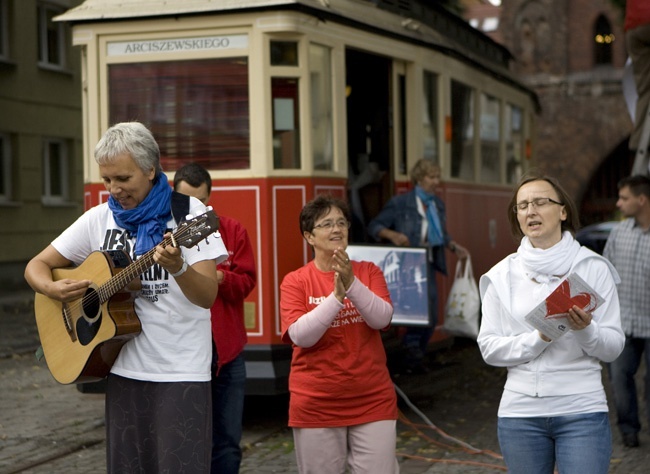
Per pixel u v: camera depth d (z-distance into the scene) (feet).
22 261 69.10
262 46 25.90
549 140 132.26
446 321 31.42
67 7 74.64
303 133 26.53
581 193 131.95
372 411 14.97
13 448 24.48
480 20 137.59
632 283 23.94
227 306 18.02
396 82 32.81
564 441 13.07
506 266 13.65
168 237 12.64
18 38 68.85
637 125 26.71
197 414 13.39
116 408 13.65
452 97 38.27
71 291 13.37
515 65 132.77
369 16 30.53
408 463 23.27
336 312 14.64
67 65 74.43
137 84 26.73
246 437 25.67
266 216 26.02
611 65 130.41
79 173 75.51
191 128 26.45
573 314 12.46
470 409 29.48
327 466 15.03
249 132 26.11
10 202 68.08
